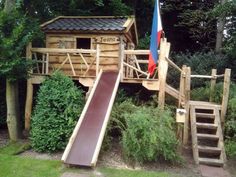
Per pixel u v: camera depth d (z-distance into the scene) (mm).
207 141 5695
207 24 10984
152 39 5824
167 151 4680
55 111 5246
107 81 5938
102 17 7324
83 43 6879
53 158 4949
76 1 7992
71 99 5285
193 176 4473
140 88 6773
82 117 5055
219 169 4809
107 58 6672
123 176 4266
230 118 5609
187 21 11367
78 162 4426
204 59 8969
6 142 5738
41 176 4195
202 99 7051
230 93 6242
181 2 11562
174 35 12109
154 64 5781
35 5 7379
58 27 6781
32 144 5289
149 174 4371
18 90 6484
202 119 5992
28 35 5352
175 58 9492
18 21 5570
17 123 5859
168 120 4914
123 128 5148
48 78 5777
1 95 6480
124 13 7719
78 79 6066
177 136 5480
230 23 8500
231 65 8656
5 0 6152
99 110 5211
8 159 4781
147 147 4625
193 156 5141
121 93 6078
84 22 7070
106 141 5094
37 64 6371
